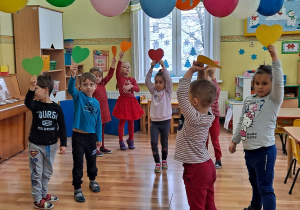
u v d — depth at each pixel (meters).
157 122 3.60
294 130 3.25
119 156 4.23
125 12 6.00
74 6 6.11
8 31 4.81
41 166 2.72
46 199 2.85
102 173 3.59
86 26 6.13
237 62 5.91
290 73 5.80
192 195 2.04
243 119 2.37
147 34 6.14
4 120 4.11
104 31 6.11
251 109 2.29
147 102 5.52
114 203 2.83
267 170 2.20
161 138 3.66
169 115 3.62
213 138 3.71
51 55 5.61
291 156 3.35
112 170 3.68
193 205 2.04
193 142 2.04
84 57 2.78
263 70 2.23
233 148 2.48
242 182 3.29
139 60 6.05
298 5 5.57
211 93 2.01
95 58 6.17
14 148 4.34
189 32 6.04
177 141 2.12
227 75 5.97
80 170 2.93
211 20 5.85
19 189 3.17
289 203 2.80
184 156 2.05
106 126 5.54
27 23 4.88
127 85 4.44
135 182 3.31
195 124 1.99
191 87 2.05
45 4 5.92
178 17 6.03
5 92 4.24
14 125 4.32
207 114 2.08
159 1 2.34
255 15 5.69
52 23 5.23
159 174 3.53
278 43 5.77
